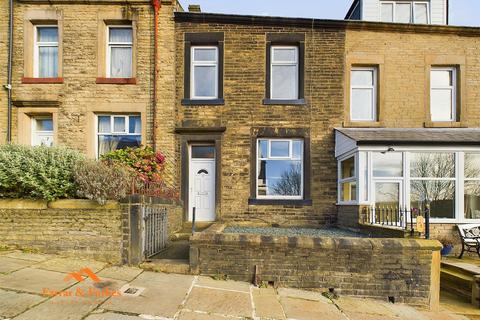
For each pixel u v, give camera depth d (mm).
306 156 10414
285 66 10867
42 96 10469
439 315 5383
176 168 10398
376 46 10625
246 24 10633
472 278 6430
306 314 4711
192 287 5246
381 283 5680
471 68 10719
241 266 5816
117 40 10898
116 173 6105
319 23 10539
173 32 10562
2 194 6129
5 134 10398
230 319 4285
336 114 10500
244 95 10523
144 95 10492
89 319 3846
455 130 10391
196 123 10453
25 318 3719
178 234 8719
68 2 10523
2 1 10617
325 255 5750
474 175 9336
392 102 10594
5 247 6027
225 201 10344
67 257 5953
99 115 10672
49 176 6039
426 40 10688
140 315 4098
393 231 6789
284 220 10266
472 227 8766
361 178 8891
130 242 5988
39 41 10930
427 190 9188
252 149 10414
